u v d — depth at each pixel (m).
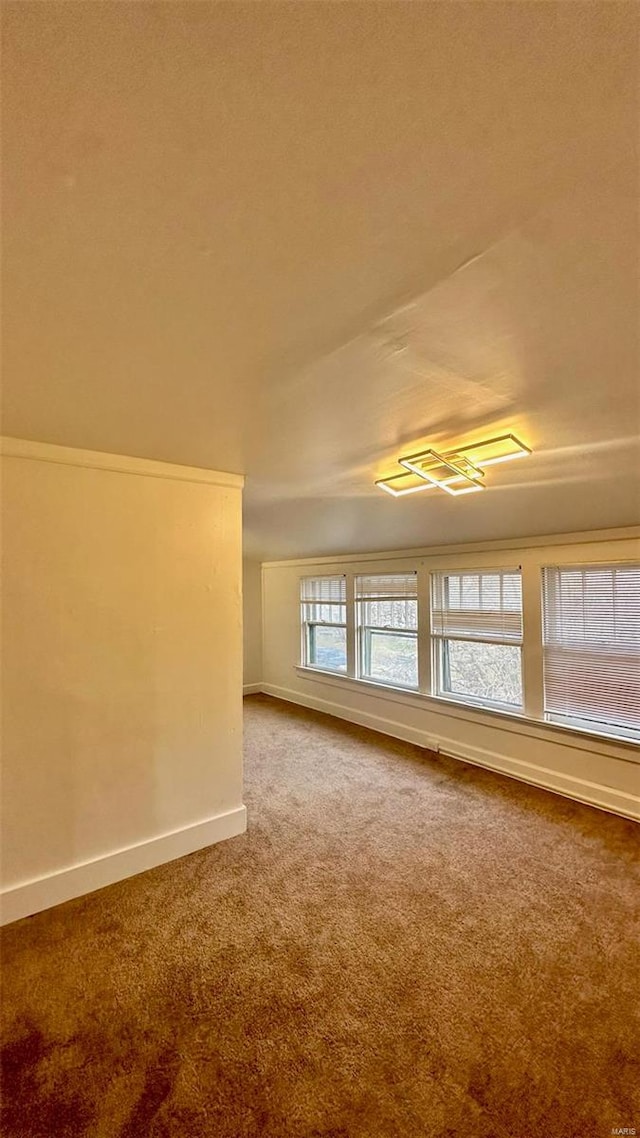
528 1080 1.27
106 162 0.60
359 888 2.11
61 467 2.07
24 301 0.90
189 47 0.47
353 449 1.99
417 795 3.08
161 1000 1.52
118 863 2.17
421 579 4.13
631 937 1.80
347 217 0.70
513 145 0.58
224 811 2.53
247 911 1.96
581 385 1.31
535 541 3.26
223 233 0.73
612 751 2.86
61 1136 1.15
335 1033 1.41
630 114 0.54
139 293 0.88
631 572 2.84
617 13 0.45
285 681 5.90
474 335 1.05
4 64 0.48
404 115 0.54
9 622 1.95
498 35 0.46
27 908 1.93
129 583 2.24
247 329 1.03
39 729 2.00
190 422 1.67
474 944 1.77
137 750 2.25
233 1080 1.27
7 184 0.63
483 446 1.83
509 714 3.40
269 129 0.56
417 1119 1.18
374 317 0.98
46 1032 1.41
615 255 0.78
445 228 0.72
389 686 4.40
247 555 5.93
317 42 0.47
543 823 2.70
